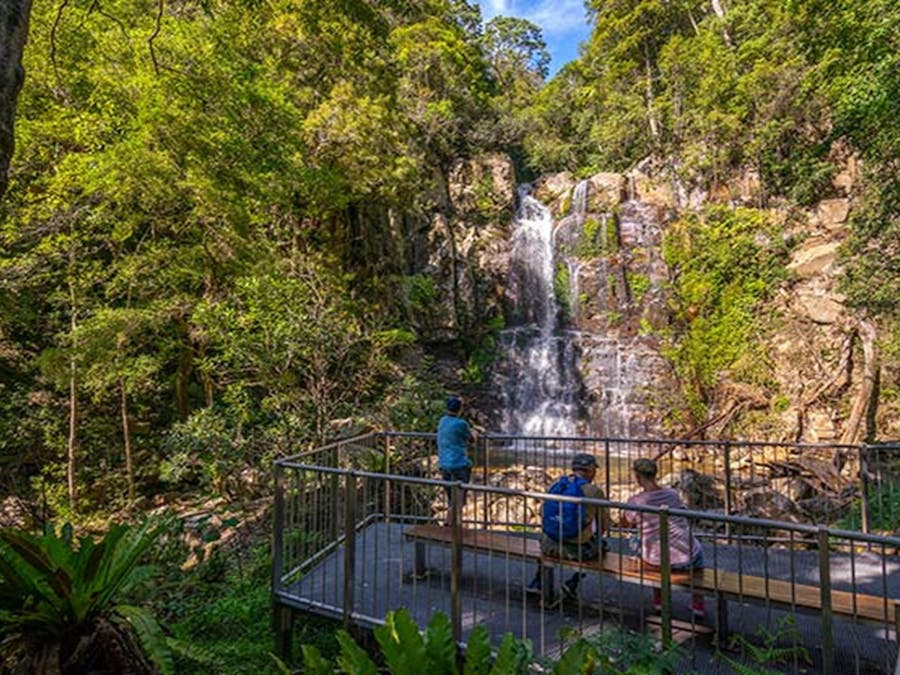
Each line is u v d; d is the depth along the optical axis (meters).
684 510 3.18
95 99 9.12
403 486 6.54
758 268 18.14
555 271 21.45
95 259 11.07
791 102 18.28
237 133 9.38
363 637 4.00
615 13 28.94
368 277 17.72
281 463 4.59
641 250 20.75
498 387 19.28
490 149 27.83
